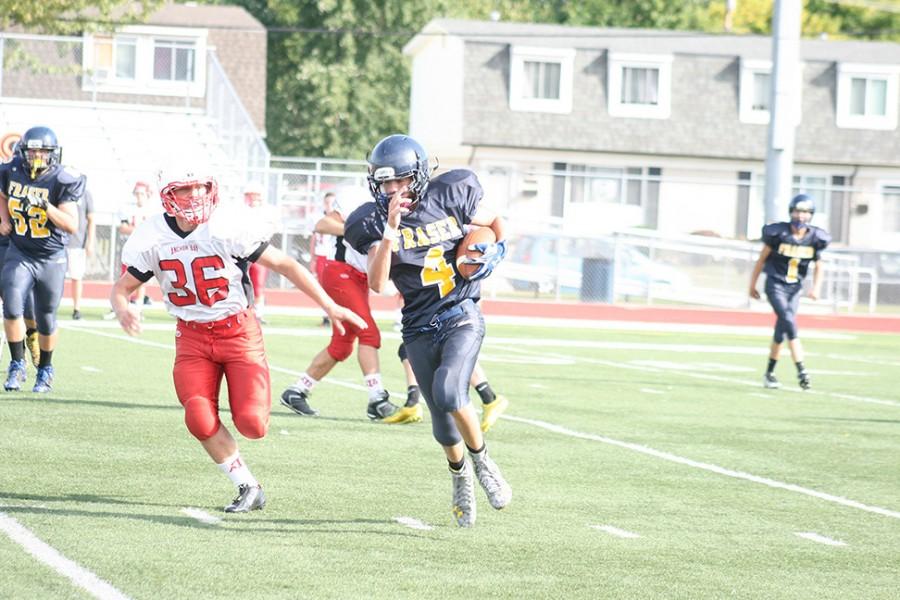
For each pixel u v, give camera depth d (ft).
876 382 163.43
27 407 104.01
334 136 483.92
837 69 446.60
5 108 320.91
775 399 140.05
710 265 323.16
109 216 276.62
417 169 68.39
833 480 91.25
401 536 66.59
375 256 68.03
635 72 438.40
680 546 67.87
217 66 354.13
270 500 73.82
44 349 112.37
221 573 57.21
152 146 321.11
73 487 74.59
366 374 108.37
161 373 132.36
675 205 433.07
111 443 90.02
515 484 83.30
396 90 493.36
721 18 606.96
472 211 70.08
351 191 105.70
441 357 69.15
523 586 57.82
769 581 61.36
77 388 117.19
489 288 305.73
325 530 67.05
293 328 200.34
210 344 68.74
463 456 69.97
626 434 108.27
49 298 110.63
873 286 316.40
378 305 259.19
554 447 99.25
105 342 160.45
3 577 54.49
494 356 173.78
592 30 450.71
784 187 290.35
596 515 74.90
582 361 172.55
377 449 93.86
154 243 66.80
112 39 364.99
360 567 59.67
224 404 113.19
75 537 62.28
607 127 433.48
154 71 366.43
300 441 95.76
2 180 107.24
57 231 109.50
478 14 546.26
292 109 493.36
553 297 306.76
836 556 67.51
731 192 434.71
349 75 483.51
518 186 428.56
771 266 150.92
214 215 66.74
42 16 294.87
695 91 440.86
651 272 301.63
